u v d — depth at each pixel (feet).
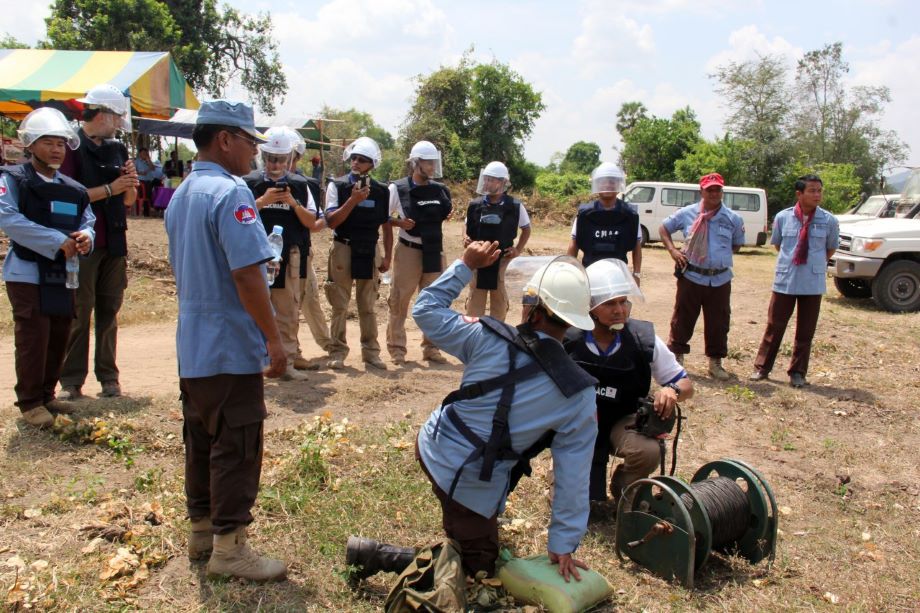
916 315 42.32
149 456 16.87
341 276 25.05
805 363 26.21
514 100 151.23
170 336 29.91
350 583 11.93
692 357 29.73
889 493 17.69
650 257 67.82
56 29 107.34
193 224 10.73
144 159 67.67
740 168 127.54
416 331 33.53
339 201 24.27
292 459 16.22
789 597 12.46
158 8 112.06
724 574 13.16
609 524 14.60
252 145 11.32
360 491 15.15
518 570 11.42
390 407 21.76
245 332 10.97
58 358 18.48
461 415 10.62
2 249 38.32
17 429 17.40
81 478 15.44
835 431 22.03
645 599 12.04
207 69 128.67
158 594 11.32
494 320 10.82
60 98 56.59
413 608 10.34
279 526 13.60
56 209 17.25
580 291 10.40
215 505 11.27
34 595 10.83
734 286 50.60
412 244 26.13
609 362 13.88
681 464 18.48
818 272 25.38
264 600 11.27
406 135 151.74
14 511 13.53
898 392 26.13
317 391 22.44
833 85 151.12
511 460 10.57
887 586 13.21
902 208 53.11
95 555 12.21
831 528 15.61
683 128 137.08
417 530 13.96
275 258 10.89
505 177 25.84
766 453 19.72
